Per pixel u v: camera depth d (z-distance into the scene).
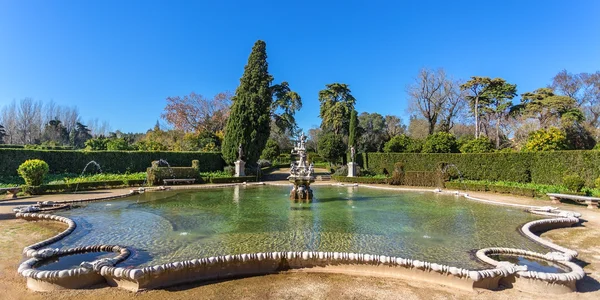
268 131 25.81
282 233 7.10
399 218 8.98
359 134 36.88
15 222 8.33
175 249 5.88
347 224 8.09
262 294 4.24
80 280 4.41
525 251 5.87
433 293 4.35
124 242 6.33
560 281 4.41
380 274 5.00
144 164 22.97
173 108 39.69
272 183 19.89
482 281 4.48
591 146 26.52
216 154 26.27
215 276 4.82
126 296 4.14
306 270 5.15
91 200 11.73
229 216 8.98
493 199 13.50
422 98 35.62
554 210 9.96
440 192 15.54
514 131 30.56
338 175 24.17
